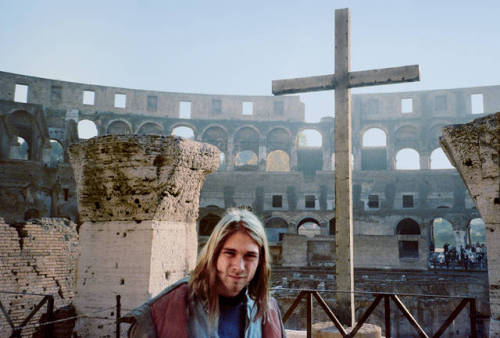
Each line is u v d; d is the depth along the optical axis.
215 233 2.49
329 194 58.00
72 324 10.08
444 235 86.06
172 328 2.31
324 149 65.50
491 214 10.16
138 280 9.74
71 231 18.92
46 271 16.86
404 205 56.47
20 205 43.94
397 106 65.88
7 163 43.88
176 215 10.75
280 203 58.78
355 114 65.94
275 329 2.64
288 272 35.25
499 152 10.06
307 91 11.63
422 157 63.84
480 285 28.19
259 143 66.69
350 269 10.18
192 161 10.71
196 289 2.43
